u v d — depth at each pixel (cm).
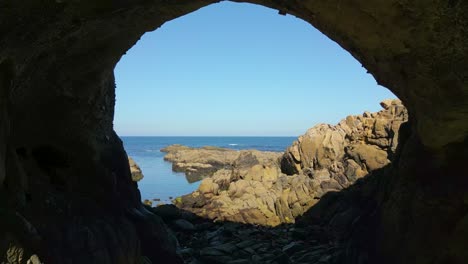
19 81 779
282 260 1429
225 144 17838
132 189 1320
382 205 1131
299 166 2694
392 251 990
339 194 2047
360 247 1177
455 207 816
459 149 855
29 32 650
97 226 915
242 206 2273
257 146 14912
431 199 869
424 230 873
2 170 613
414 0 638
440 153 886
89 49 918
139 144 18275
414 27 698
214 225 2122
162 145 17212
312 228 1873
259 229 2014
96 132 1173
